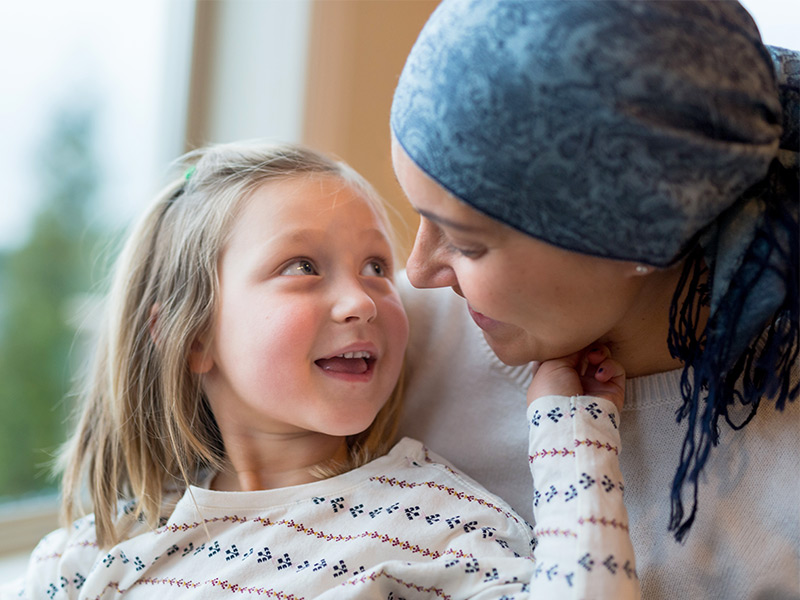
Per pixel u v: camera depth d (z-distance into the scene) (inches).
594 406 29.4
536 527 28.5
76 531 38.9
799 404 27.6
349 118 54.2
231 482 38.1
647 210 22.2
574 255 23.8
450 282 27.5
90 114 52.4
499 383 36.2
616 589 25.8
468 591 30.1
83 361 50.3
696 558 28.8
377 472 35.0
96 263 52.9
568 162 21.8
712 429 27.0
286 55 52.6
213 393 38.0
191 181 39.7
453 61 22.6
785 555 27.2
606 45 21.1
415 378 38.8
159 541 34.3
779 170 24.3
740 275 24.1
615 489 27.8
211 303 36.4
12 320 50.0
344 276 35.3
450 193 23.5
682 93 21.3
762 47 23.3
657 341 29.6
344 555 31.9
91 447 41.1
